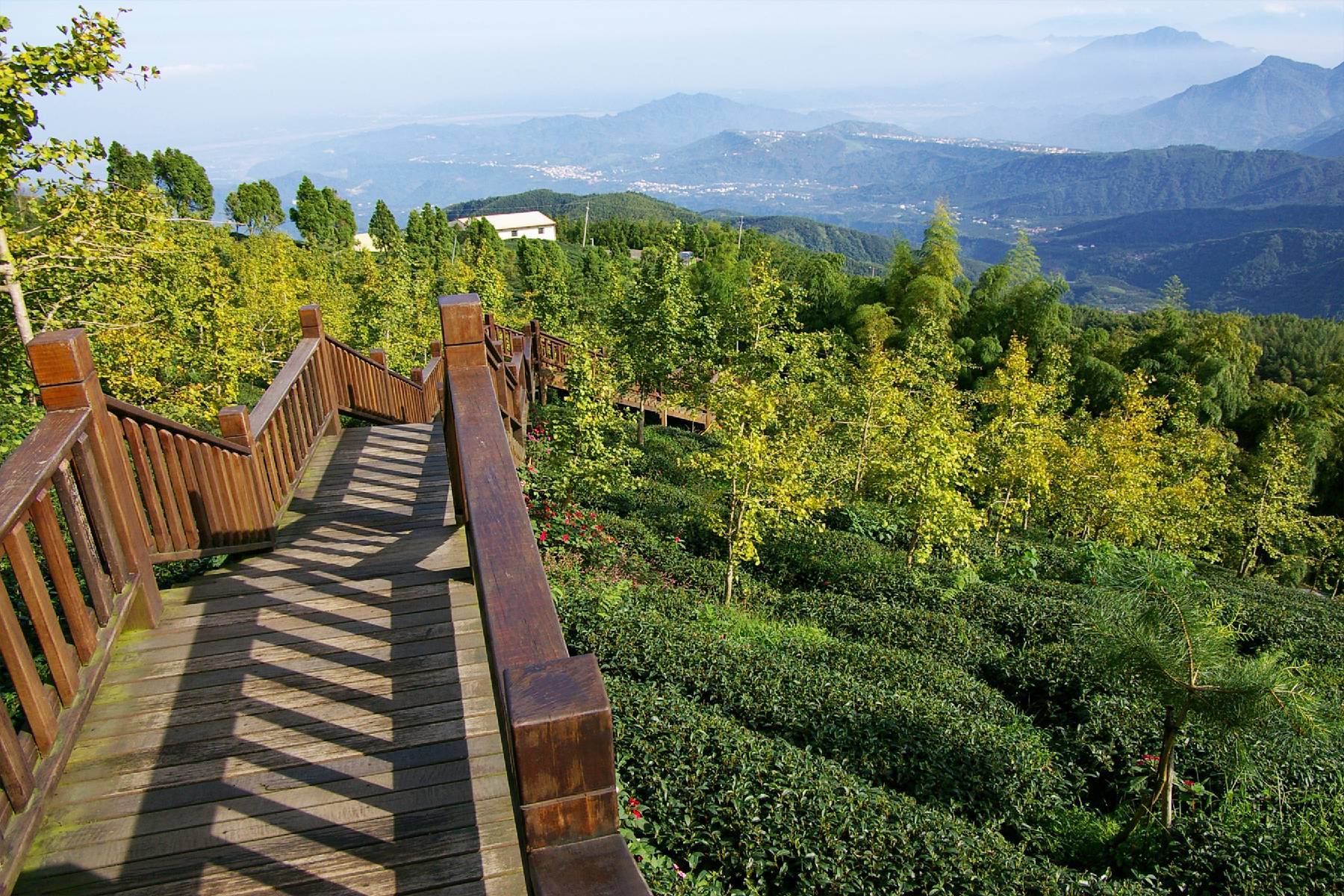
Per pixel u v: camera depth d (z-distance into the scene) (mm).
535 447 10852
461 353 2982
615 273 28828
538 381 16031
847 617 10320
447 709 2783
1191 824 6602
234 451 3756
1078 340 32938
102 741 2613
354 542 4051
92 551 2799
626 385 19859
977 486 15750
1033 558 13711
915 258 34188
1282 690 5625
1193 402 29453
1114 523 16781
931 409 13797
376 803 2389
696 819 5480
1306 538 23672
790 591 11758
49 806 2361
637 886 1133
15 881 2105
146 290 10312
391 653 3086
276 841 2254
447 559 3857
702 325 20016
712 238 56688
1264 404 31062
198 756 2555
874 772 6914
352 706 2791
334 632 3229
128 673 2955
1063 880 5738
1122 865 6566
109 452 2982
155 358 10398
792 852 5309
